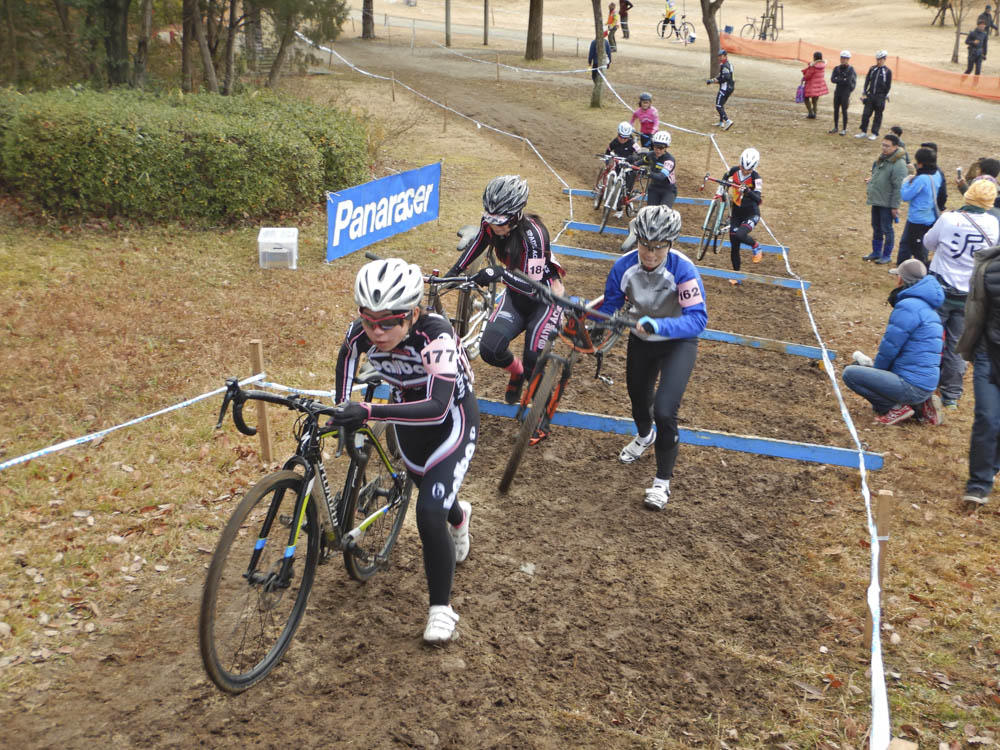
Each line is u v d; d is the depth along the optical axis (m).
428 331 3.36
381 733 3.26
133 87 13.59
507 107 21.67
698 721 3.41
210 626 3.05
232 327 7.43
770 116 21.56
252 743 3.18
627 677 3.65
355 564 4.00
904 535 4.90
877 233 11.09
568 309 4.82
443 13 46.59
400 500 4.23
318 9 15.47
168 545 4.39
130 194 9.70
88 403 5.92
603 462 5.70
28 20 13.78
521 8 50.00
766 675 3.70
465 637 3.84
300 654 3.66
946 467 5.77
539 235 5.23
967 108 22.81
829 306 9.43
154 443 5.43
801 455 5.53
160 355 6.77
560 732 3.32
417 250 10.06
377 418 3.17
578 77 27.19
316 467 3.42
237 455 5.36
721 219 10.80
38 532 4.43
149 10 13.95
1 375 6.20
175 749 3.13
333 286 8.71
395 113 19.52
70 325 7.13
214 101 12.43
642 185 12.99
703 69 29.56
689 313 4.79
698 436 5.66
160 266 8.84
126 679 3.47
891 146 10.62
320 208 11.37
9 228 9.30
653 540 4.77
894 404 6.37
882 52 18.36
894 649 3.88
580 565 4.50
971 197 6.70
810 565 4.57
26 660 3.54
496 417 6.26
